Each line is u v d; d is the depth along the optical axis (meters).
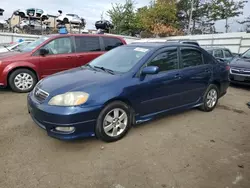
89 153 2.94
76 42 6.46
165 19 29.84
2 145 3.05
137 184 2.39
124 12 27.19
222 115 4.68
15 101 5.01
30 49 6.00
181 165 2.76
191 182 2.46
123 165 2.71
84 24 24.97
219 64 4.96
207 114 4.70
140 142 3.29
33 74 5.87
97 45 6.82
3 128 3.56
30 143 3.13
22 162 2.69
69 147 3.07
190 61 4.30
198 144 3.33
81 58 6.47
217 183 2.46
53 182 2.37
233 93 6.95
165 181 2.45
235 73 7.53
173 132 3.70
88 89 2.98
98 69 3.77
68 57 6.25
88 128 2.99
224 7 30.02
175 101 4.02
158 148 3.15
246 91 7.32
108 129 3.18
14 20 23.41
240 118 4.54
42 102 2.98
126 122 3.37
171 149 3.14
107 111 3.10
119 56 3.98
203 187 2.38
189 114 4.63
